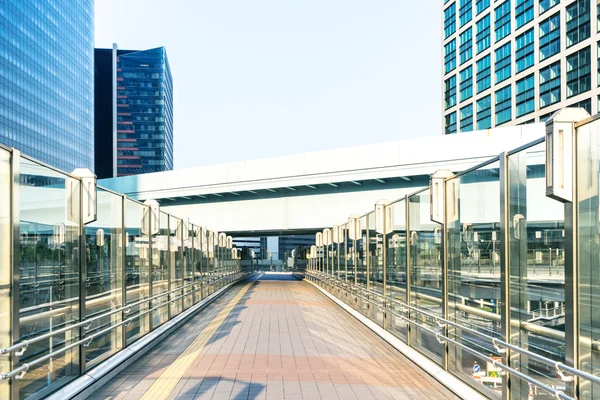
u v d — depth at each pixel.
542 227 4.47
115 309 8.32
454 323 6.60
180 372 7.91
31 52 91.38
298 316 15.18
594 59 39.56
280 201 27.78
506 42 51.06
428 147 21.92
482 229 5.82
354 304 15.31
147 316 10.50
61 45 105.25
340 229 18.47
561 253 4.18
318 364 8.55
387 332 10.83
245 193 29.09
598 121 3.76
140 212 10.07
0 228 4.71
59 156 103.00
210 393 6.71
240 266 38.00
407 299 9.36
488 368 5.68
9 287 4.83
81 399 6.24
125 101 164.12
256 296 22.62
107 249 7.95
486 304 5.70
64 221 6.20
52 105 100.19
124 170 162.50
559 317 4.18
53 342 5.85
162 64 166.00
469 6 58.38
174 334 11.73
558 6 43.62
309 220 26.67
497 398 5.44
